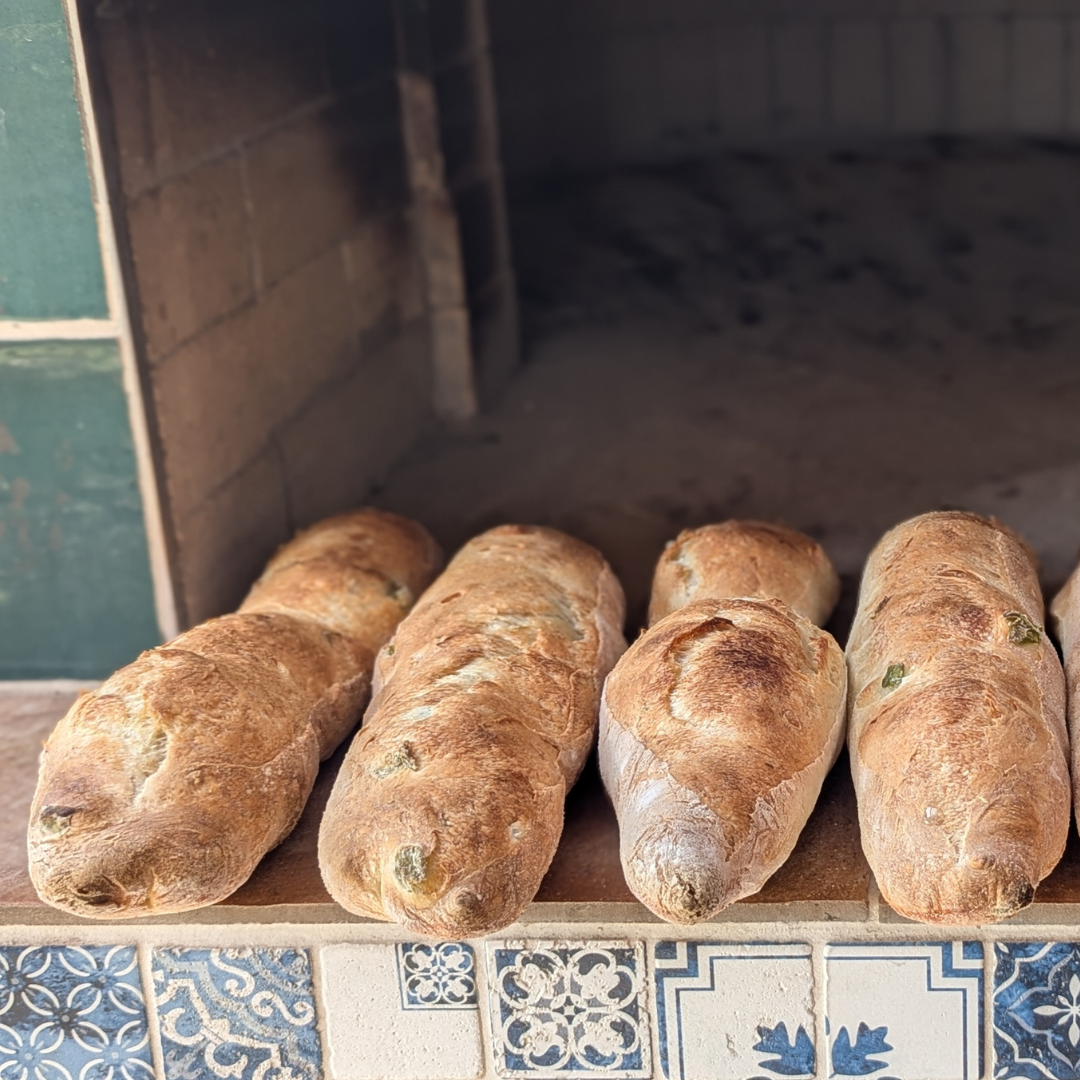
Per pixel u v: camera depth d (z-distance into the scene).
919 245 2.76
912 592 1.11
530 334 2.43
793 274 2.65
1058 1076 1.04
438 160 1.92
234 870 1.01
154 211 1.33
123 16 1.27
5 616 1.39
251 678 1.10
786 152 3.38
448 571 1.26
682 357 2.27
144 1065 1.11
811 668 1.06
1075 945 1.01
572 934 1.05
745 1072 1.07
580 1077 1.08
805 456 1.85
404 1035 1.09
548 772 1.02
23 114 1.24
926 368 2.16
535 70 3.23
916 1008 1.04
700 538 1.26
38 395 1.31
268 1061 1.10
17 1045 1.11
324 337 1.69
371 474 1.83
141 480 1.33
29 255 1.27
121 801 1.01
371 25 1.79
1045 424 1.90
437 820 0.96
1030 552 1.26
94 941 1.08
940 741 0.97
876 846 0.97
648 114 3.40
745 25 3.36
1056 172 3.08
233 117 1.47
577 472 1.83
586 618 1.19
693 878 0.92
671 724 1.01
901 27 3.34
